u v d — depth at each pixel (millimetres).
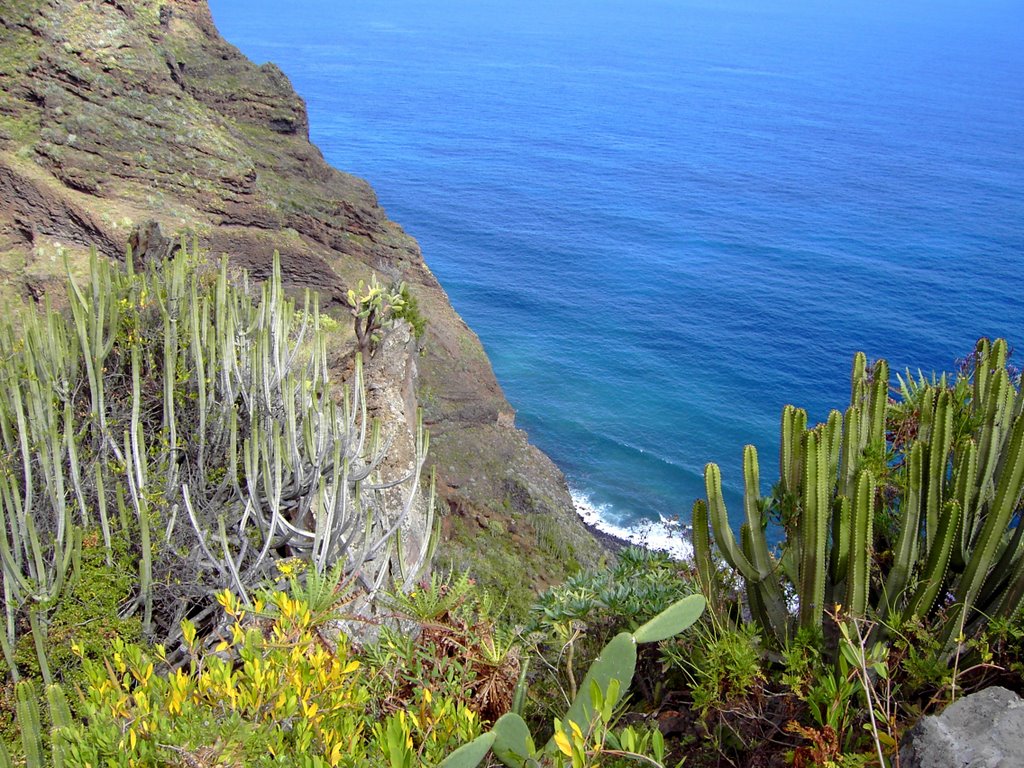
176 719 4156
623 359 73000
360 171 147750
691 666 5707
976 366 6625
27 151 33938
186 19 52188
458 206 127000
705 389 68375
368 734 4898
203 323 10461
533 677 6195
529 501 35250
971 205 141500
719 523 5605
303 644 4812
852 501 5191
